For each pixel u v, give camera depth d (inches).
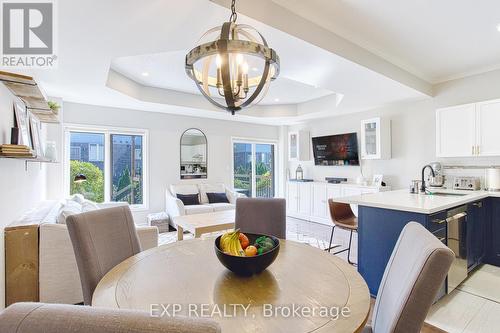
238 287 44.6
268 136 282.8
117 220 65.9
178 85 184.4
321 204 229.0
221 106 57.6
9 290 83.7
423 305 34.5
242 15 78.1
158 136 217.6
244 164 271.9
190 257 59.5
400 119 190.7
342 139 228.2
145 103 187.6
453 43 120.1
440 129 156.8
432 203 95.0
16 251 84.4
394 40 116.8
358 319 35.5
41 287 86.8
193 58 51.5
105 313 19.0
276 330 33.1
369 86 147.7
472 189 146.6
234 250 50.0
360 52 118.3
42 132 147.0
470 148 144.0
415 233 45.4
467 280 113.7
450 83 163.0
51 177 165.3
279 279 47.8
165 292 42.8
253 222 86.7
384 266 94.6
